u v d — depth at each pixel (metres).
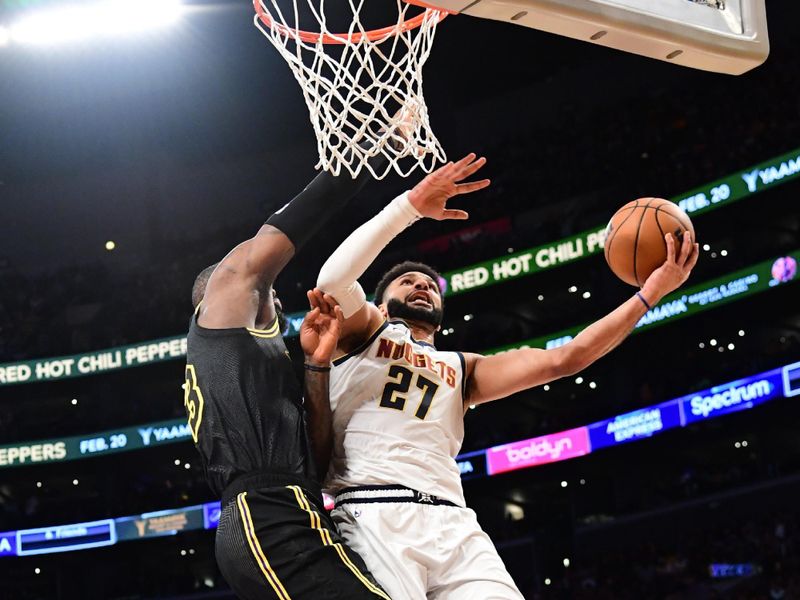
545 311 25.20
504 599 3.26
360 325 3.58
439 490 3.43
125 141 25.70
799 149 19.20
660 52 3.40
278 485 3.12
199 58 22.34
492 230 23.95
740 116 21.59
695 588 18.67
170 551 24.50
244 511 3.08
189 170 26.81
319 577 3.03
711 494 20.62
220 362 3.23
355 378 3.54
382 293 3.98
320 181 3.46
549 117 25.45
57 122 24.34
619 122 23.56
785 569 17.86
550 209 23.47
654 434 20.80
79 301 25.80
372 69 3.76
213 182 26.72
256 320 3.38
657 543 20.52
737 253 22.08
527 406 25.48
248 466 3.13
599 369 23.55
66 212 26.80
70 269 26.31
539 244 22.53
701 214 20.73
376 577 3.25
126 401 25.75
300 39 3.87
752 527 19.39
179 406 25.73
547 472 22.23
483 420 25.86
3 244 26.67
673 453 22.30
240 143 26.30
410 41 3.92
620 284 21.91
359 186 3.50
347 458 3.46
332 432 3.47
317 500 3.20
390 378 3.54
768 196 19.92
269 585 3.03
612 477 23.42
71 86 22.91
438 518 3.37
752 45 3.45
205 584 25.11
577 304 24.75
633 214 3.68
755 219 20.80
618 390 23.27
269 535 3.05
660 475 22.97
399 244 24.45
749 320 21.36
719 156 21.22
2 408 26.64
